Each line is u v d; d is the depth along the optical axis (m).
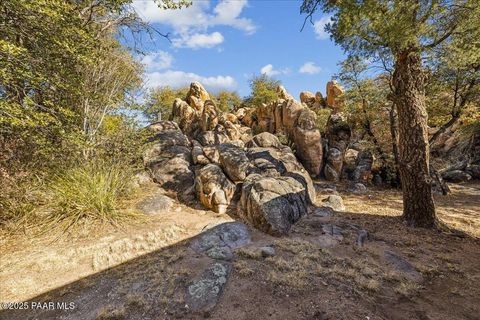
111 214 5.80
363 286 3.88
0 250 4.55
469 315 3.36
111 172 6.95
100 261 4.49
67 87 6.38
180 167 8.84
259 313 3.27
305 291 3.68
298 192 7.17
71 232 5.16
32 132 5.74
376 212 7.72
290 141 13.62
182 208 7.03
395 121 12.41
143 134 8.98
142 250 4.92
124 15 8.87
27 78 5.41
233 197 7.29
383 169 12.91
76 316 3.25
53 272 4.15
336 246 5.23
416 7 5.41
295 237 5.55
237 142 11.81
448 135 19.84
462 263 4.73
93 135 7.73
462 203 9.41
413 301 3.62
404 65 6.54
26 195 5.50
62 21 5.49
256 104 27.80
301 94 28.91
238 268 4.23
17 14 5.14
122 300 3.52
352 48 6.93
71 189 5.82
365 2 5.38
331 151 12.91
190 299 3.50
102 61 7.94
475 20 5.57
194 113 16.73
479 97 10.89
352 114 13.48
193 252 4.84
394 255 4.91
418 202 6.54
